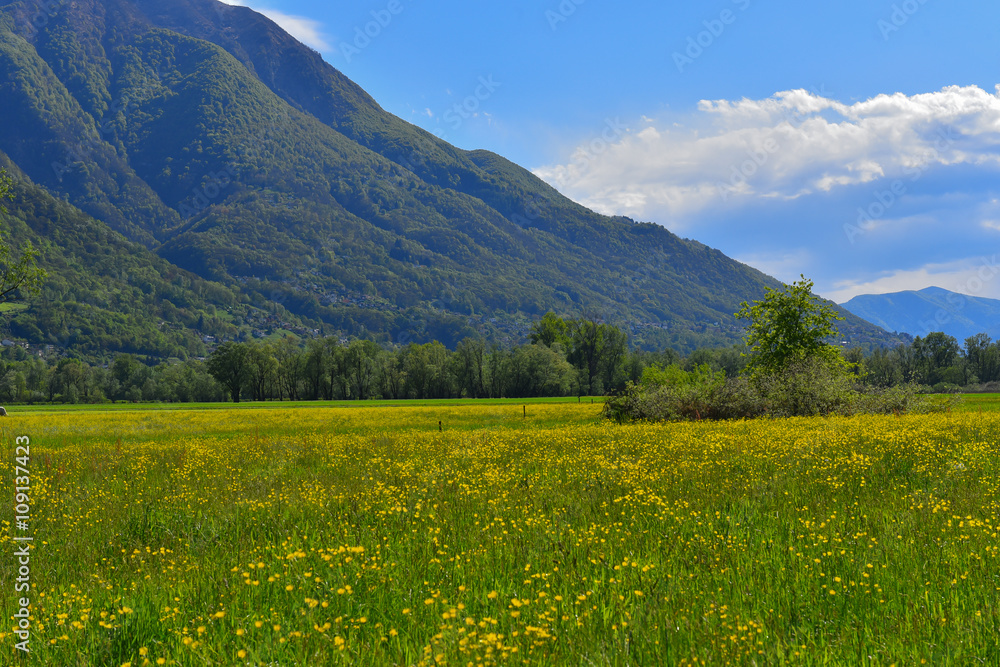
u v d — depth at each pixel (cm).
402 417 4634
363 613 502
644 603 499
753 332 4359
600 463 1286
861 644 418
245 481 1262
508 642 430
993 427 1720
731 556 624
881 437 1500
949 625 441
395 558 652
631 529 753
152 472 1466
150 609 523
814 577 552
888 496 891
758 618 458
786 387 3294
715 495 941
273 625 462
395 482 1180
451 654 409
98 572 678
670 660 404
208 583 589
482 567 619
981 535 654
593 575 578
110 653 439
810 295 4181
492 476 1155
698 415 3247
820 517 769
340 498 998
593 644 426
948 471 1041
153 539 842
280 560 637
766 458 1287
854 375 3572
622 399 3522
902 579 542
